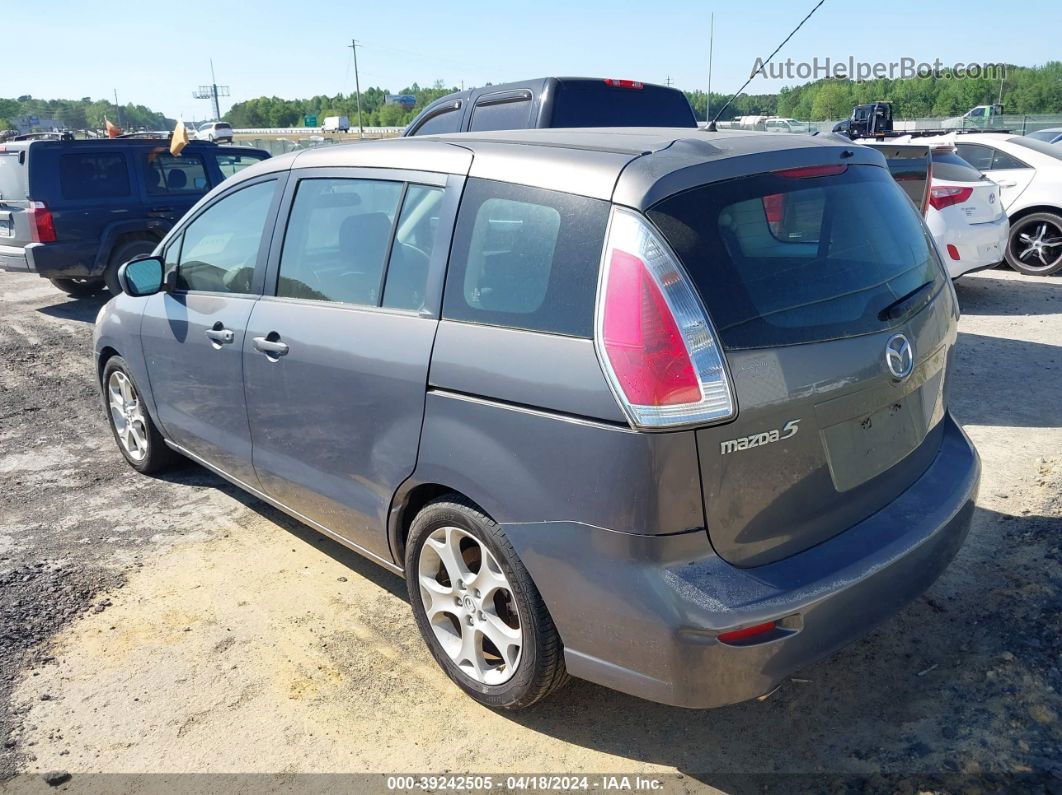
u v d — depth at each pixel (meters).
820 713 2.95
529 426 2.56
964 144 10.51
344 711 3.08
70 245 9.85
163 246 4.47
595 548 2.44
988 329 7.70
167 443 4.87
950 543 2.88
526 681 2.79
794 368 2.43
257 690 3.21
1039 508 4.14
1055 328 7.62
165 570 4.11
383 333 3.07
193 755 2.89
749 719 2.95
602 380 2.39
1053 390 5.96
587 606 2.50
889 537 2.69
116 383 5.20
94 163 10.07
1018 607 3.38
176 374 4.34
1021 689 2.95
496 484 2.67
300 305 3.50
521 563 2.68
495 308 2.72
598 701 3.09
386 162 3.27
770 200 2.59
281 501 3.89
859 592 2.51
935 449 3.14
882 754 2.74
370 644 3.48
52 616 3.73
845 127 12.20
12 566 4.17
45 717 3.10
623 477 2.35
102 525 4.61
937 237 8.36
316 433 3.43
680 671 2.35
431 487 3.07
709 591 2.34
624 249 2.40
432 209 3.02
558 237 2.58
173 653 3.45
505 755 2.84
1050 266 10.05
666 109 7.02
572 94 6.48
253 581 3.99
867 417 2.69
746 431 2.36
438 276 2.92
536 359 2.55
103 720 3.07
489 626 2.91
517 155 2.81
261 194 3.85
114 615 3.73
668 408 2.28
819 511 2.59
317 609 3.74
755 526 2.45
